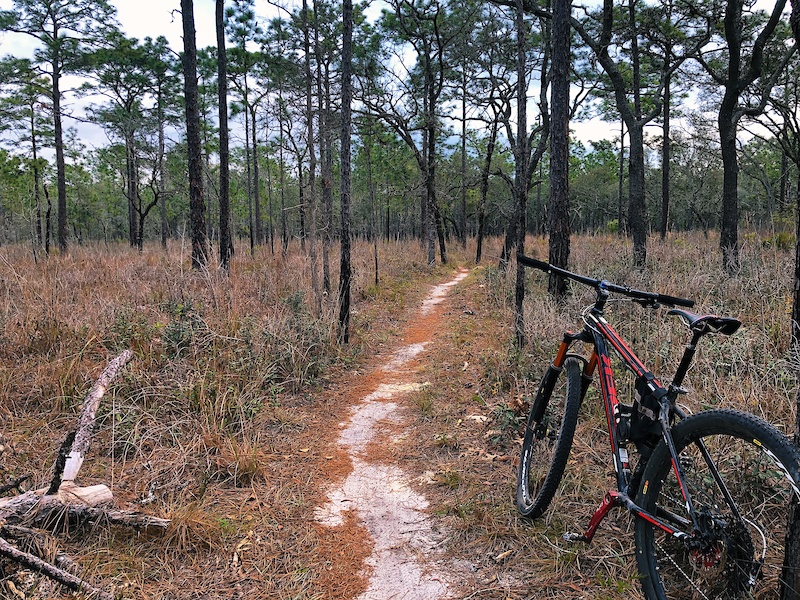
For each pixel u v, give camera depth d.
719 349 4.50
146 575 2.58
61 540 2.73
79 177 36.94
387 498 3.45
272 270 11.86
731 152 10.87
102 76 22.20
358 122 16.50
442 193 18.14
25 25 17.95
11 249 16.06
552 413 4.04
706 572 2.10
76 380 4.78
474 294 12.16
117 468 3.61
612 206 44.59
